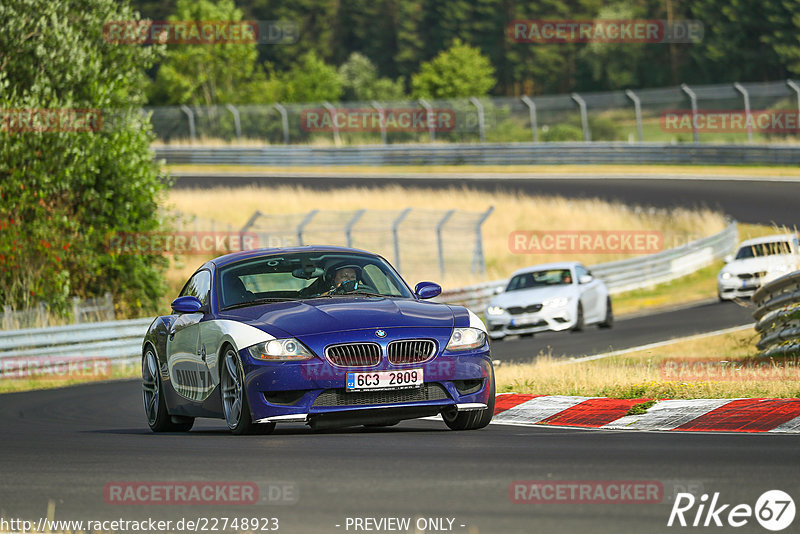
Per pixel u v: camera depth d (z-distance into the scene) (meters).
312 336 28.94
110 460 25.23
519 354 66.31
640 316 93.44
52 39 85.19
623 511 17.28
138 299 93.75
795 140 189.62
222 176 186.25
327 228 134.88
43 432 35.69
